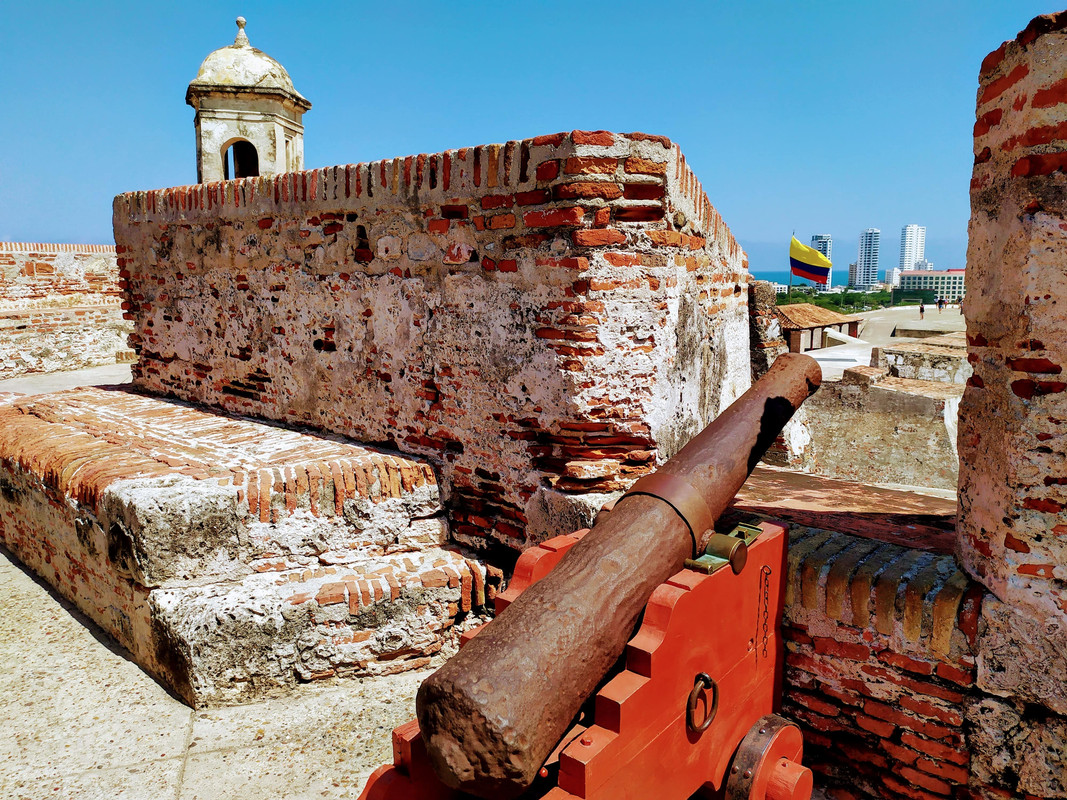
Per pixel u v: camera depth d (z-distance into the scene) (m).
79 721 3.74
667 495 2.69
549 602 2.22
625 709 2.16
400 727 2.36
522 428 4.04
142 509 3.88
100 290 14.41
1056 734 2.58
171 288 6.43
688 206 4.00
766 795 2.71
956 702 2.82
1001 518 2.64
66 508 4.70
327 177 4.80
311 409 5.34
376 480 4.38
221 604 3.84
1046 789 2.63
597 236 3.61
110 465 4.55
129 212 6.69
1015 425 2.54
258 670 3.88
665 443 3.99
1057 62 2.30
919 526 3.67
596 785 2.09
